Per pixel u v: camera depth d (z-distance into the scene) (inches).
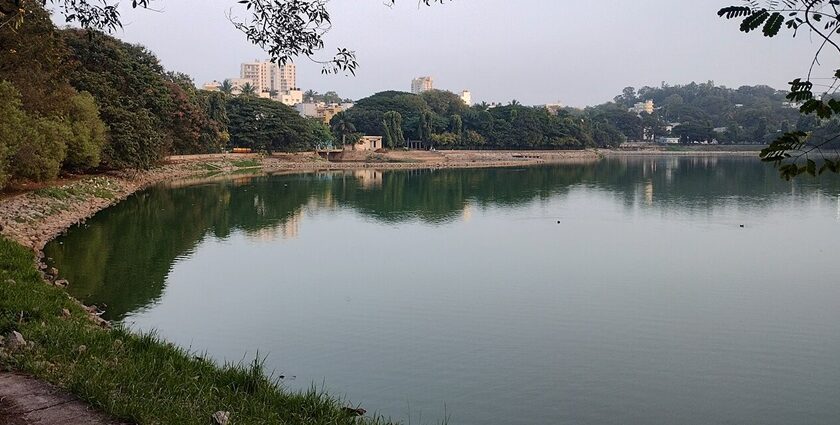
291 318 701.3
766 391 527.8
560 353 606.5
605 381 541.6
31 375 300.7
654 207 1820.9
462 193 2266.2
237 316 701.3
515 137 5162.4
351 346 614.2
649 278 930.7
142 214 1501.0
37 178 1336.1
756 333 673.6
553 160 4825.3
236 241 1211.9
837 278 931.3
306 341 625.0
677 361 588.7
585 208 1813.5
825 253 1120.2
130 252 1037.8
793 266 1015.0
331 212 1700.3
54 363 321.1
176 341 606.5
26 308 416.5
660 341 645.9
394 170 3629.4
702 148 6097.4
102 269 896.9
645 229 1411.2
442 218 1600.6
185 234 1258.6
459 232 1371.8
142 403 270.2
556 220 1563.7
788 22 172.1
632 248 1176.8
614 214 1675.7
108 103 1879.9
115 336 389.7
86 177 1776.6
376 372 548.7
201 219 1483.8
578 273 960.9
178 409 273.9
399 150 4621.1
